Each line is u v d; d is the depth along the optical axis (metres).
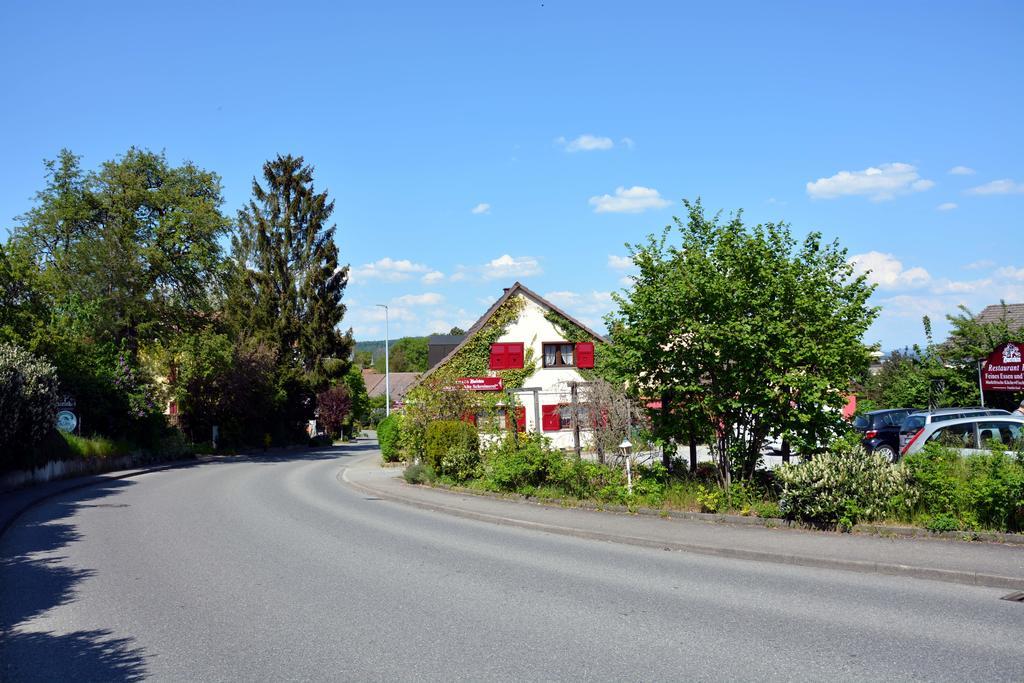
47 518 15.90
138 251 39.03
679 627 7.14
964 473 11.19
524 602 8.25
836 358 12.87
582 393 17.77
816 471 11.59
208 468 33.41
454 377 25.94
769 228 13.80
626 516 13.85
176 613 8.02
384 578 9.62
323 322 58.50
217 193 44.19
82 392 30.97
